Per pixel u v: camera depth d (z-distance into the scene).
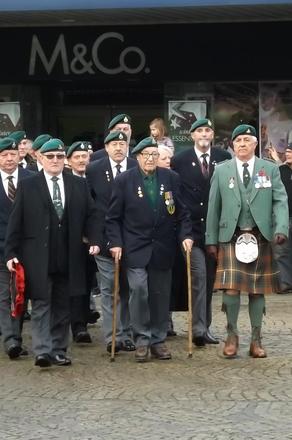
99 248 8.74
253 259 8.71
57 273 8.70
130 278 8.77
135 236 8.80
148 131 15.41
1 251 9.03
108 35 15.04
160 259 8.80
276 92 15.02
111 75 15.16
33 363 8.80
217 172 8.89
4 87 15.44
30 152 11.16
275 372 8.27
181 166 9.52
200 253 9.38
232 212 8.76
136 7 13.32
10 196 9.13
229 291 8.80
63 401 7.51
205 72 15.05
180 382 8.00
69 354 9.18
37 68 15.22
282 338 9.73
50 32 15.08
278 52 14.88
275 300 12.16
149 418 7.00
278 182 8.81
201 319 9.34
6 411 7.28
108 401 7.48
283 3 13.03
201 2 13.20
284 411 7.11
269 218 8.77
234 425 6.78
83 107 15.52
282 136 15.06
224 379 8.07
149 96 15.36
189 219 9.03
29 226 8.59
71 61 15.16
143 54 15.06
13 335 9.00
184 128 15.21
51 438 6.57
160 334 8.91
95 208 8.80
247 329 10.23
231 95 15.12
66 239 8.69
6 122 15.48
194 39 14.96
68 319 8.77
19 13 13.78
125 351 9.27
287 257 12.41
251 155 8.82
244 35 14.87
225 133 15.16
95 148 15.55
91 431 6.72
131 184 8.88
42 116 15.54
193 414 7.07
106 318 9.20
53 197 8.66
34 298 8.54
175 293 9.39
